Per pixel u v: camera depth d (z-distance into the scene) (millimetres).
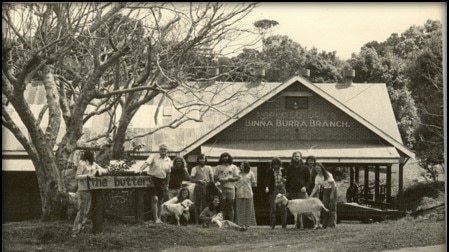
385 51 40656
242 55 23609
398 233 16016
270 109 29953
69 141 17578
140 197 16266
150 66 18312
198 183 17562
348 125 29969
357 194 32125
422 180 36500
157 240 14875
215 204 17281
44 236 14672
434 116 31938
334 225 17703
